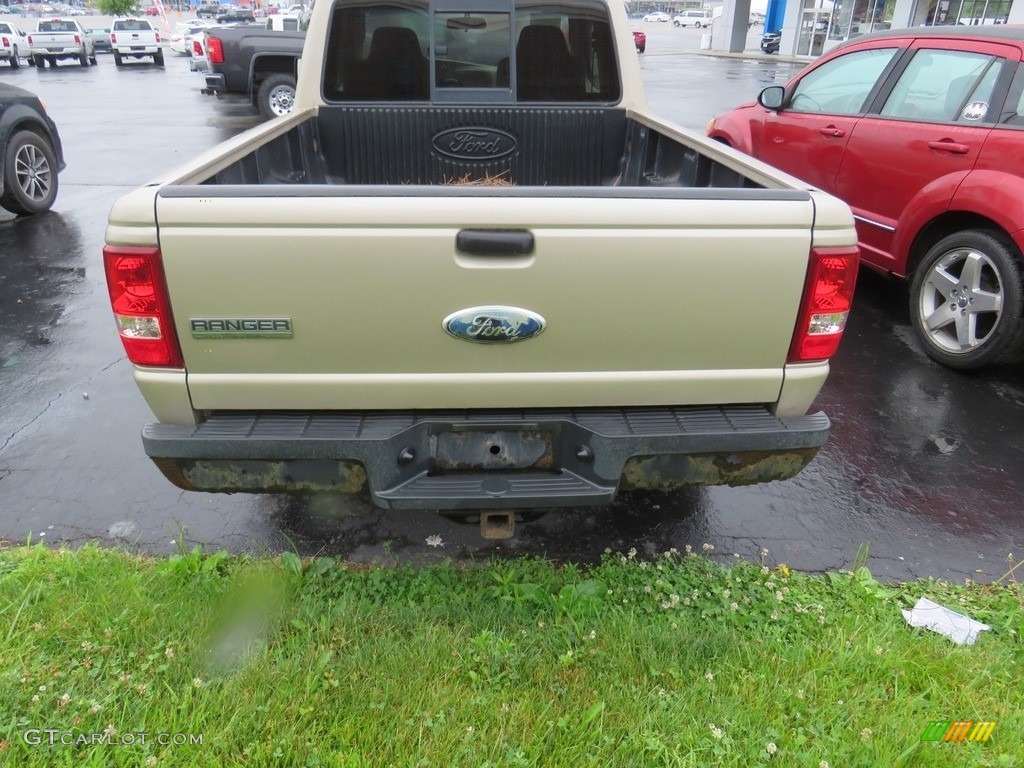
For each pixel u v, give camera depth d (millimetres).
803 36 31859
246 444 2240
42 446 3695
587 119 4227
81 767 2029
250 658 2369
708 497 3438
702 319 2256
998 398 4297
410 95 4105
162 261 2084
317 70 3994
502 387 2316
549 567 2912
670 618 2635
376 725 2162
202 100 18031
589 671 2379
